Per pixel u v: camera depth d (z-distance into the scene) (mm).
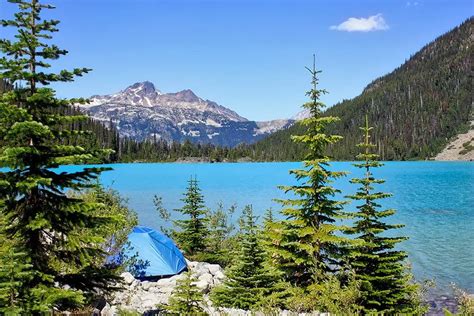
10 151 7402
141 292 17016
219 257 25141
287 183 90750
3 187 7988
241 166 185125
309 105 14094
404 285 14180
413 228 38375
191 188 26438
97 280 9211
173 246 22281
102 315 11570
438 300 20906
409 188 75750
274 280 14289
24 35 7672
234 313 12094
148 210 51312
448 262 27234
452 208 50906
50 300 7688
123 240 18375
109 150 8656
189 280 12430
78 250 8930
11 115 7629
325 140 13969
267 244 14320
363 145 14320
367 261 13992
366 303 13062
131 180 101062
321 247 13875
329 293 11391
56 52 8227
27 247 8289
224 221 32375
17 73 7727
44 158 8164
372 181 14180
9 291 7422
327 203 13883
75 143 8750
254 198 63188
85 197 21953
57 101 8117
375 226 14266
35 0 8109
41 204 8453
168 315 11641
